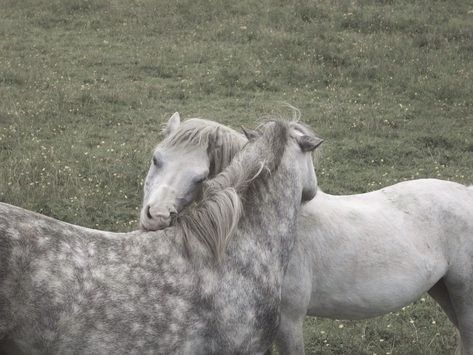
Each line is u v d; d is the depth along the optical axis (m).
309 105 22.44
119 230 14.25
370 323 12.10
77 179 16.05
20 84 22.97
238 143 8.70
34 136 18.81
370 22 29.78
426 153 19.50
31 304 6.49
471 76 25.17
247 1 31.98
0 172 15.85
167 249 7.30
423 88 24.06
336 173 17.70
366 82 24.55
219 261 7.43
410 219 9.81
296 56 26.48
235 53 26.53
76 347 6.70
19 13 30.16
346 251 9.36
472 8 31.70
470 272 9.92
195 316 7.21
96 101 21.73
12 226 6.59
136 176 16.67
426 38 28.11
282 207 8.19
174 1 31.75
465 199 10.12
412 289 9.64
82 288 6.71
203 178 8.39
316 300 9.44
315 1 31.70
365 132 20.44
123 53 26.33
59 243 6.77
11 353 6.64
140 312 6.91
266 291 7.76
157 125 20.34
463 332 10.16
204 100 22.41
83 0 31.44
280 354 9.27
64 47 26.77
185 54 26.23
